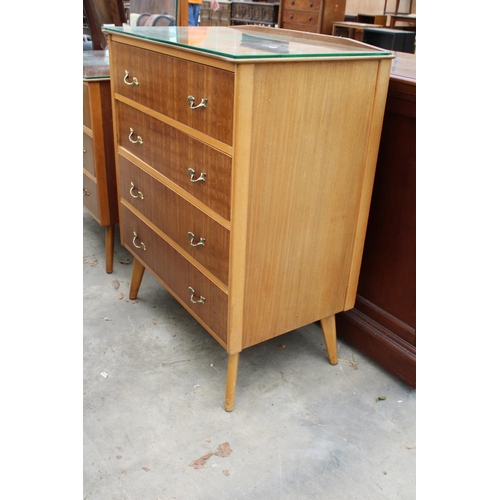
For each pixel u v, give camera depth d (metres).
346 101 1.43
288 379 1.82
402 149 1.63
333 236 1.64
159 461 1.47
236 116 1.24
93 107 2.10
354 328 1.97
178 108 1.49
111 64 1.84
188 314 2.17
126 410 1.65
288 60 1.25
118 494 1.37
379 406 1.72
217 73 1.28
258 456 1.50
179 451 1.51
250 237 1.43
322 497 1.38
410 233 1.69
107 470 1.44
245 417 1.64
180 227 1.67
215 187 1.42
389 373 1.87
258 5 5.47
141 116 1.74
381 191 1.75
